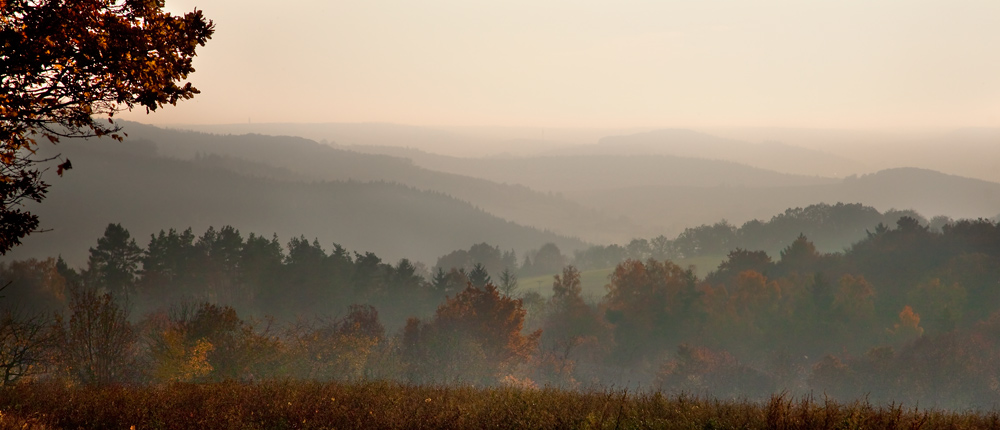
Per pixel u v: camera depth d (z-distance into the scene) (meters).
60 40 8.46
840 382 72.62
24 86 8.70
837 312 100.00
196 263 107.44
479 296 61.88
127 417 9.77
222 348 33.03
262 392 11.80
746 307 102.62
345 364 41.06
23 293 81.88
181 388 13.43
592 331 94.44
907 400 69.44
